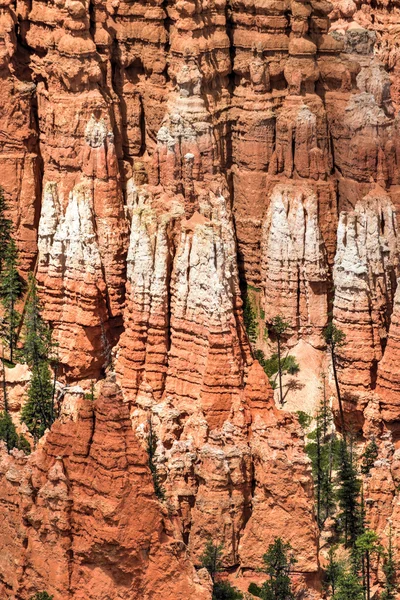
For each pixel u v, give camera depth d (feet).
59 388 545.03
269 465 481.87
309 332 556.92
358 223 537.65
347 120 563.07
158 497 481.05
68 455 437.99
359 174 561.02
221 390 517.14
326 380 547.49
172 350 529.86
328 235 563.89
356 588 467.11
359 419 533.55
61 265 552.82
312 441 530.68
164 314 531.91
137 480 429.79
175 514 479.00
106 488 428.56
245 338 526.57
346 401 534.37
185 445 497.05
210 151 558.56
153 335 532.73
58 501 433.48
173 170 551.59
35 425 529.04
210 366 517.96
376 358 537.65
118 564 431.02
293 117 561.84
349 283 536.42
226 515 485.56
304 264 554.05
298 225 552.82
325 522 498.69
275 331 556.92
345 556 488.02
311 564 479.41
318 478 504.43
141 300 533.14
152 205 548.72
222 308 517.96
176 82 564.71
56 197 556.92
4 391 540.11
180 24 563.48
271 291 556.92
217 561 484.33
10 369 551.18
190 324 525.34
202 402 517.96
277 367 553.23
